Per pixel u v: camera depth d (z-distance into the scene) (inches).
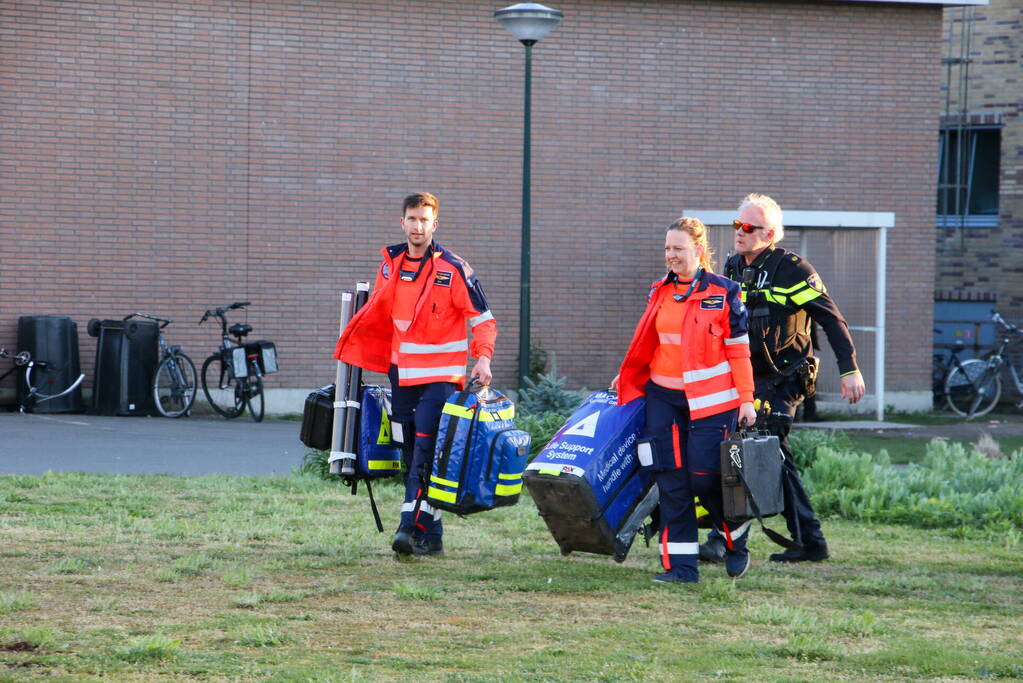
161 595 318.3
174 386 880.3
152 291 911.7
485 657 264.5
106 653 258.8
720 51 988.6
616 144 977.5
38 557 362.9
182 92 912.9
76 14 893.8
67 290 898.7
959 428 914.7
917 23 1010.7
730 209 992.2
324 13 931.3
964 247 1157.1
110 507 458.0
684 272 349.1
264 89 924.6
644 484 361.1
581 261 975.6
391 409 388.2
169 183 912.9
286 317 933.8
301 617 297.6
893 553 414.3
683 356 343.9
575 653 269.9
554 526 357.1
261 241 927.7
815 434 609.9
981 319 1152.8
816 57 1000.2
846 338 370.9
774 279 373.7
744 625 300.7
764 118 995.9
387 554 383.6
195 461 617.9
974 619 315.3
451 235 956.0
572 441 354.0
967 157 1160.2
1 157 884.6
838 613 315.0
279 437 764.6
